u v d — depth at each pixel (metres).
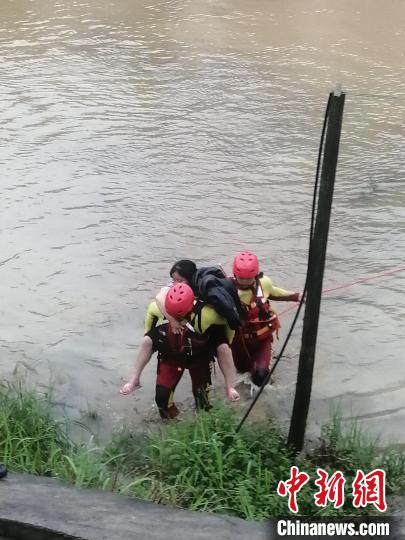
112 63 14.86
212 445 5.41
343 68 14.69
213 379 6.99
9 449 5.45
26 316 7.87
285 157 11.25
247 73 14.38
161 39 16.23
